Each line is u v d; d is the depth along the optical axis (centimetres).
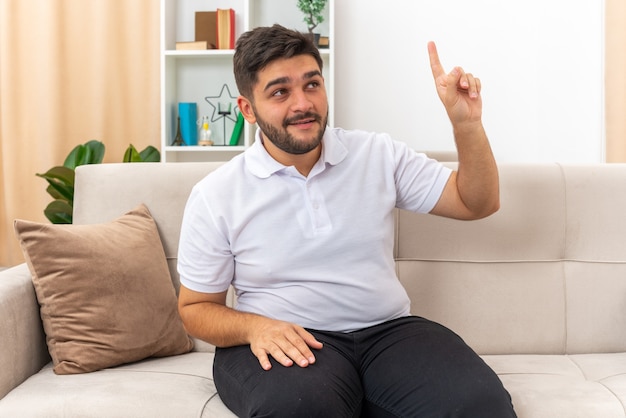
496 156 385
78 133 394
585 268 181
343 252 150
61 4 388
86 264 164
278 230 149
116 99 393
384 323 152
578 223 182
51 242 163
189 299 154
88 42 391
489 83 382
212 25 379
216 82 384
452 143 387
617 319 178
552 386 147
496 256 182
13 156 393
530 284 180
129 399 139
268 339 137
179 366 164
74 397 140
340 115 391
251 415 125
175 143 376
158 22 390
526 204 182
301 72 142
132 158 327
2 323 149
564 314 179
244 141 373
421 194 158
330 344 145
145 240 178
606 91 371
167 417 135
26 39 390
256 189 152
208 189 153
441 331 146
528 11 378
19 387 150
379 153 157
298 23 384
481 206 153
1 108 392
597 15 372
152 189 189
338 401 128
